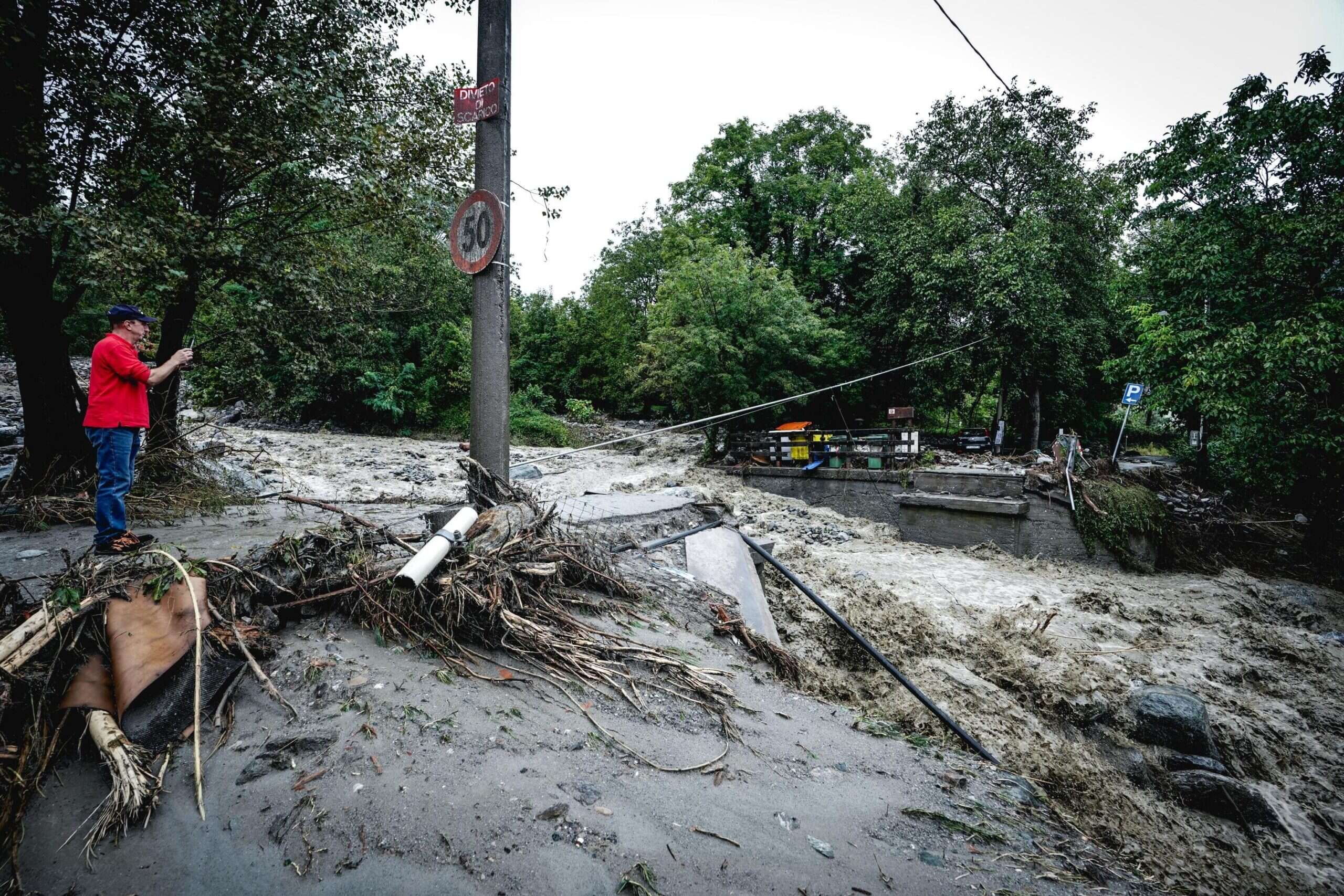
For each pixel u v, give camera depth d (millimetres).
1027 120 19938
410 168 10297
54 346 7906
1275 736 6355
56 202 7230
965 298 20188
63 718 2584
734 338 22562
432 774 2570
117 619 2936
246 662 3066
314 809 2350
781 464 19531
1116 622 9328
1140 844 4406
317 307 10031
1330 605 10953
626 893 2158
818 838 2625
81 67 7180
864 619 6895
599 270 43750
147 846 2201
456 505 5523
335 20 9656
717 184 29281
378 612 3574
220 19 7730
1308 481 13992
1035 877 2629
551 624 3834
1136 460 24156
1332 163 11797
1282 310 12469
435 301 31000
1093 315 20734
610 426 38469
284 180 9273
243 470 10758
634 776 2801
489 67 5074
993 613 9242
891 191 23516
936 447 22859
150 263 7195
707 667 4023
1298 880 4473
